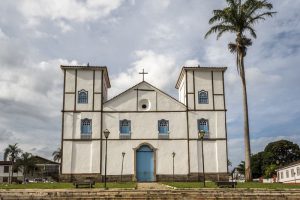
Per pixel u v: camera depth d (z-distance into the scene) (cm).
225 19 3825
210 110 4319
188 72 4406
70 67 4309
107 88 5062
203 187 2736
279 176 7038
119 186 3008
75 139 4153
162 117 4281
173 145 4216
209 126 4275
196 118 4288
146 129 4244
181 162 4172
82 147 4144
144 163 4162
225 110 4325
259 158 9219
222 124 4288
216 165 4175
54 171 11762
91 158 4125
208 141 4238
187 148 4209
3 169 10356
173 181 4112
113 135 4197
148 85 4359
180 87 4894
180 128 4262
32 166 10444
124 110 4275
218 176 4141
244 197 2348
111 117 4244
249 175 3575
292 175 6375
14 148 10431
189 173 4138
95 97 4281
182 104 4322
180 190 2373
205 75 4416
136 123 4253
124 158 4150
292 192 2394
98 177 4078
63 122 4188
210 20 3866
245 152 3628
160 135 4228
